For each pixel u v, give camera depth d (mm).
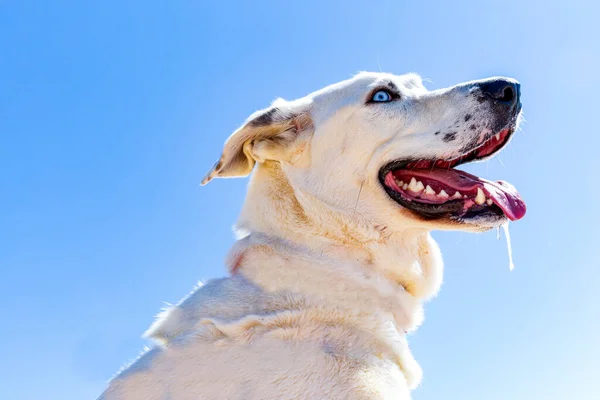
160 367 649
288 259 729
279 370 635
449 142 792
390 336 698
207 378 634
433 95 825
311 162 801
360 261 755
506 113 795
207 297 709
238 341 659
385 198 787
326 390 628
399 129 805
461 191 781
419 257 804
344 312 694
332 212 770
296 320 680
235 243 773
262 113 804
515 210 761
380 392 634
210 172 818
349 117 808
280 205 779
